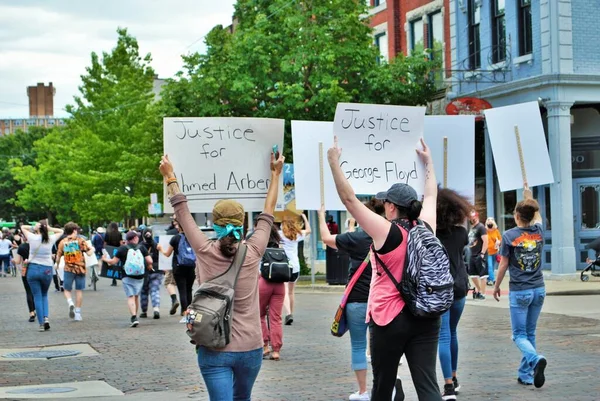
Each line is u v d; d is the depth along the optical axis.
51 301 24.50
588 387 9.66
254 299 6.08
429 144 9.22
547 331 14.91
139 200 47.22
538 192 27.41
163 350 13.58
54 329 17.09
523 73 27.70
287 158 29.28
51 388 10.41
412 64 30.78
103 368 11.95
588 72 26.70
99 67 50.75
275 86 30.16
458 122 9.25
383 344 6.39
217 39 31.69
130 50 51.28
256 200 7.58
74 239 18.83
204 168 7.54
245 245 6.12
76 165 49.44
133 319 17.09
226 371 5.95
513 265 9.73
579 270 27.44
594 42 26.84
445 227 8.65
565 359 11.76
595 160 27.41
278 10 30.28
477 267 20.91
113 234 27.45
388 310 6.34
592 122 27.42
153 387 10.34
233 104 30.83
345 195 6.41
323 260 37.06
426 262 6.29
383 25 36.66
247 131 7.56
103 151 48.38
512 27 28.17
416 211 6.52
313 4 30.30
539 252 9.74
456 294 8.82
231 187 7.55
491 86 28.86
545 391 9.45
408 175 8.50
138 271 16.97
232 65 30.06
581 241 27.39
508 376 10.44
